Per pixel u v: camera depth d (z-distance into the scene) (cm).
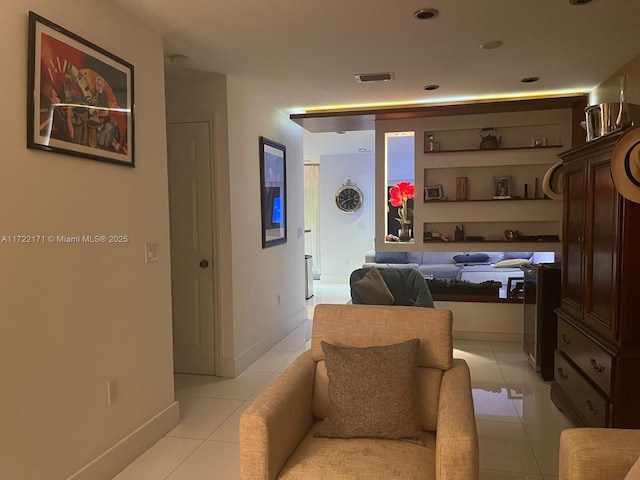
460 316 492
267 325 467
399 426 188
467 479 148
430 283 504
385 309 223
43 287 201
